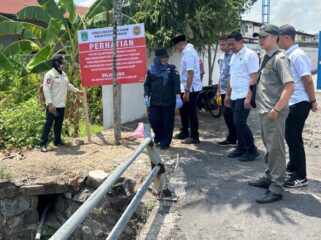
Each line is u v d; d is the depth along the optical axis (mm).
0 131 4758
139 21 6203
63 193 3420
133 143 4641
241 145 4000
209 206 2824
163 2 5984
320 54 9602
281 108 2631
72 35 6227
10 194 3311
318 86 9727
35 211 3424
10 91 6609
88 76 4539
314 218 2588
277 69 2666
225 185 3221
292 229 2453
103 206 3225
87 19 6199
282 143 2742
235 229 2482
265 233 2418
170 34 6020
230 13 6598
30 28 6625
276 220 2576
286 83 2607
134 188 3227
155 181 2932
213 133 5297
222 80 4445
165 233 2449
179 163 3814
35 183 3348
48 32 5977
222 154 4160
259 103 2789
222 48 4402
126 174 3475
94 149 4359
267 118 2721
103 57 4469
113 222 3225
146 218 2822
